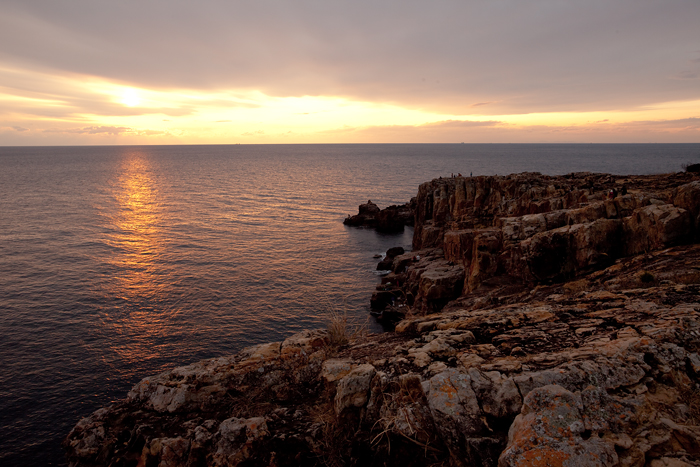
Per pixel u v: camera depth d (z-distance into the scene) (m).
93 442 6.50
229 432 5.94
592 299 8.97
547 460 3.80
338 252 57.66
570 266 16.34
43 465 20.14
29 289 41.09
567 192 31.77
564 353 5.78
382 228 72.81
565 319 7.68
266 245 61.09
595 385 4.82
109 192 121.88
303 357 7.61
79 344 30.73
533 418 4.18
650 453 4.03
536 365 5.57
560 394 4.36
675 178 33.41
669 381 4.95
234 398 6.92
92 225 73.19
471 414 4.80
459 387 5.09
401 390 5.58
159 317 35.31
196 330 33.06
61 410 23.91
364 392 5.98
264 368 7.42
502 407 4.80
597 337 6.33
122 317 35.19
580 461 3.76
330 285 43.44
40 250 55.66
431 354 6.48
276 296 40.22
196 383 7.14
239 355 8.02
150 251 56.41
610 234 15.62
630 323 6.73
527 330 7.13
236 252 56.66
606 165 186.75
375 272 48.19
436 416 4.88
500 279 19.22
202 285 43.03
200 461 5.91
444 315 9.29
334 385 6.42
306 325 34.12
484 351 6.39
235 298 39.59
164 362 28.73
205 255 54.81
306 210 93.88
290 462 5.60
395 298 36.47
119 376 27.11
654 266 12.37
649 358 5.29
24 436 21.89
